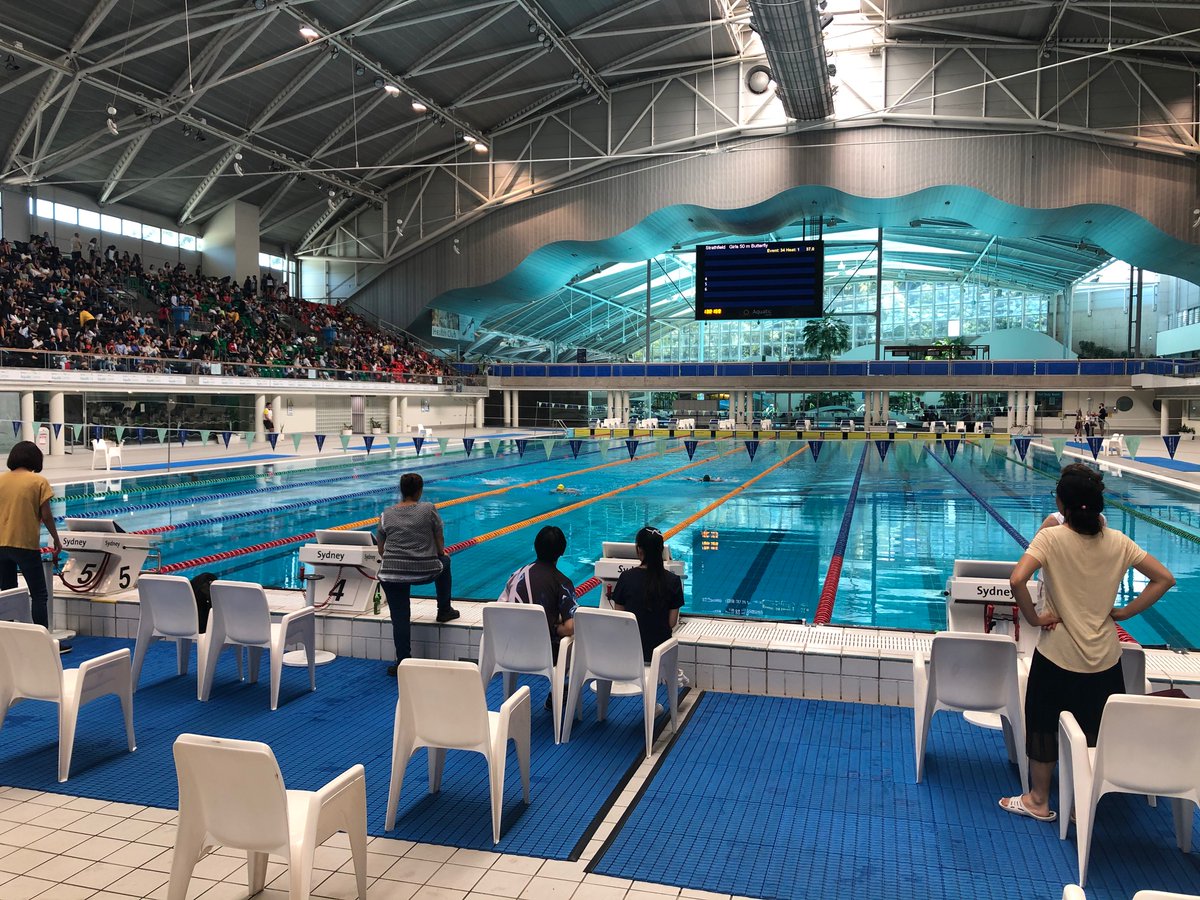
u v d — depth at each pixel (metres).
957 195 28.95
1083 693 2.98
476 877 2.79
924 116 27.77
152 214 29.88
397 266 35.06
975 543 9.61
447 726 3.12
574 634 3.97
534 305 44.47
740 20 25.03
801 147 29.23
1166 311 42.41
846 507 12.58
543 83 28.97
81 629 5.70
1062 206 27.38
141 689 4.68
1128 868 2.84
